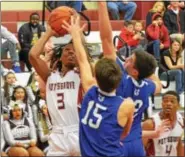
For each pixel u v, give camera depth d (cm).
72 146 607
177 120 714
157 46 1139
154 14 1195
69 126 609
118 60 573
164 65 1148
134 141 580
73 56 598
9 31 1221
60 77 608
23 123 865
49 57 618
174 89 1134
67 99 604
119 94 568
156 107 983
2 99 887
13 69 1084
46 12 1204
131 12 1390
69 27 554
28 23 1116
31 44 1104
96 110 513
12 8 1365
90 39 1241
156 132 635
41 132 866
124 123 514
